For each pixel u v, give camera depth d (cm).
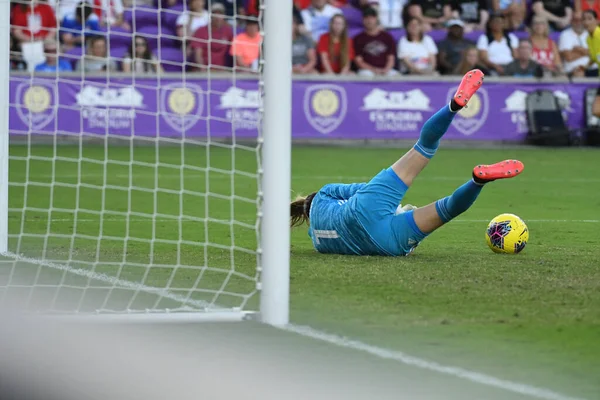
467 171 5722
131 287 2378
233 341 1866
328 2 7575
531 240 3238
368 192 2750
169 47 7162
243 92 6988
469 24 7712
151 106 6850
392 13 7706
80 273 2558
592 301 2205
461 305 2156
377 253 2786
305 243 3119
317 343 1848
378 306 2147
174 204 4181
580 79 7356
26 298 2242
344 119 7150
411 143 7225
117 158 6019
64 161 5797
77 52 6675
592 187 5066
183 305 2188
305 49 7300
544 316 2056
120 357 1745
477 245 3092
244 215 3881
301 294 2266
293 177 5225
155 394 1531
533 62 7475
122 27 6906
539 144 7269
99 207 4009
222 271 2592
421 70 7456
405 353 1775
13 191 4472
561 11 7712
